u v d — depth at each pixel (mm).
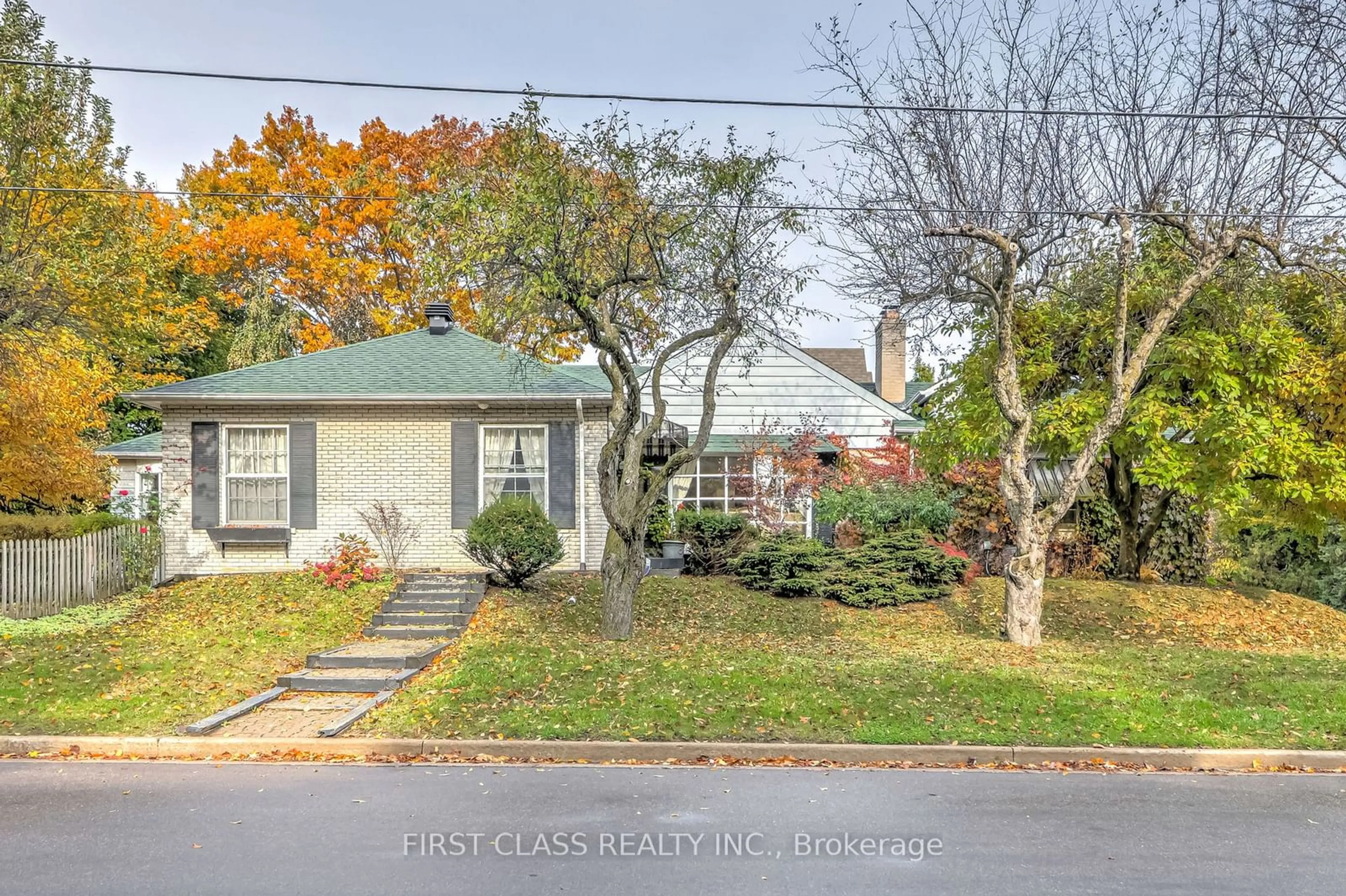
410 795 6879
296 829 6078
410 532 16641
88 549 14375
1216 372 13547
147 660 11016
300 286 32406
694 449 12922
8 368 15117
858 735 8242
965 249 12195
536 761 7934
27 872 5301
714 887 5168
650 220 12031
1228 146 11609
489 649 11617
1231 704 9375
